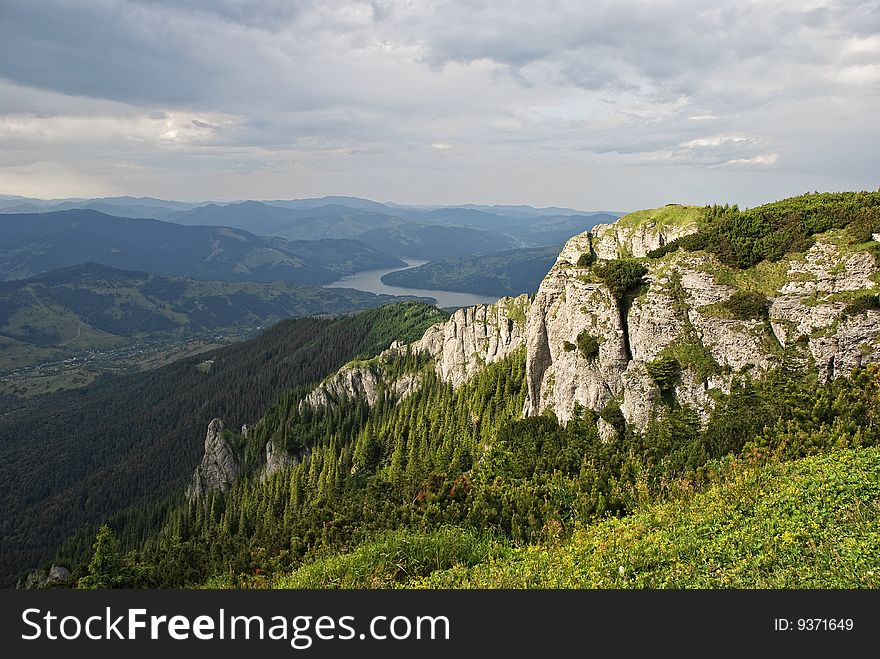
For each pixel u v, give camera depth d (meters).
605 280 76.50
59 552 186.88
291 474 151.00
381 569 38.69
